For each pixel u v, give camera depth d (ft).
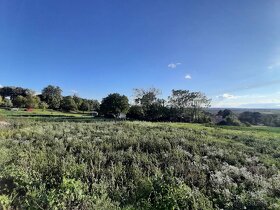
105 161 35.55
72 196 21.02
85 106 388.57
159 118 243.19
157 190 24.50
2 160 32.37
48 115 220.43
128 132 75.00
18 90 435.53
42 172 28.94
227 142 68.49
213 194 26.53
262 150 61.52
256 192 26.14
